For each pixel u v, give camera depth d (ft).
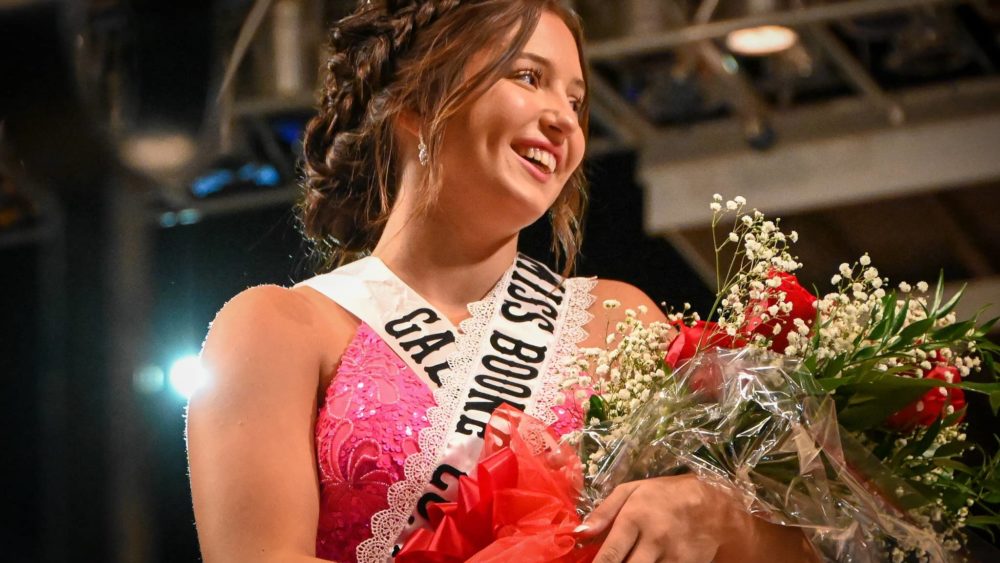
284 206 18.62
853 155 19.34
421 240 8.47
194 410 7.63
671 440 6.88
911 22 17.44
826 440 6.70
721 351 6.99
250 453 7.34
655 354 7.43
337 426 7.73
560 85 8.32
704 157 19.67
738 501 6.89
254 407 7.52
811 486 6.72
